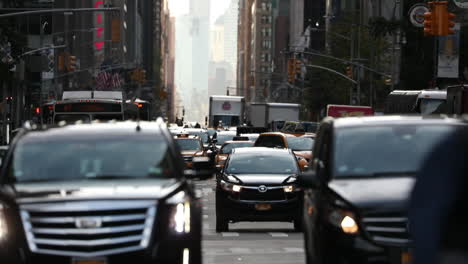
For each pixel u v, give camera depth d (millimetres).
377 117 25031
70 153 23672
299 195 46969
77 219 20734
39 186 22172
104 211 20766
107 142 24047
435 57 133875
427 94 111500
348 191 21516
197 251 22234
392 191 21172
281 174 48375
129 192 21234
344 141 23781
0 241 21016
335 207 21156
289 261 33500
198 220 22672
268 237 44719
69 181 22578
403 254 20234
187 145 100500
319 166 24203
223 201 47125
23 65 162875
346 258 20641
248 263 32844
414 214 7488
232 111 190125
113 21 107500
